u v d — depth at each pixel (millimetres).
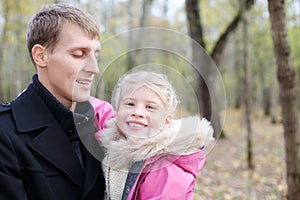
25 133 1327
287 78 3553
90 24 1366
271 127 16594
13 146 1281
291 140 3617
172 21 16984
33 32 1384
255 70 23109
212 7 14719
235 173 6738
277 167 7316
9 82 19172
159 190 1324
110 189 1372
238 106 26062
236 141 11234
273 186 5863
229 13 14359
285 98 3600
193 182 1383
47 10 1383
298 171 3619
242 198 5277
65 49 1327
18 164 1279
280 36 3498
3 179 1232
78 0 8898
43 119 1359
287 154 3664
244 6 7832
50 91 1385
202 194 5438
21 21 14625
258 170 7027
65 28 1331
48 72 1366
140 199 1362
